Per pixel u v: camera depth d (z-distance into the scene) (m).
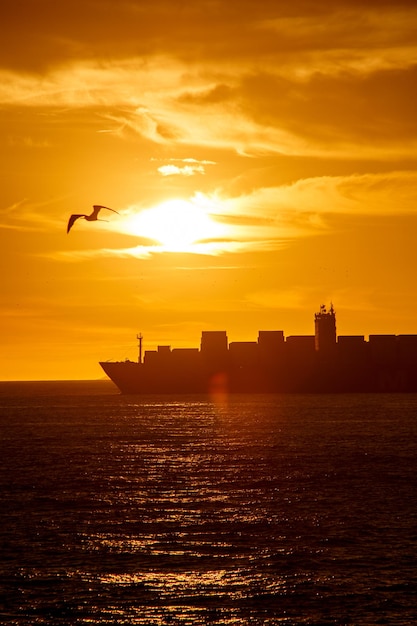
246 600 134.00
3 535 175.25
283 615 127.94
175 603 132.75
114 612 129.25
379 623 124.75
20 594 136.75
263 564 152.38
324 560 154.38
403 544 165.12
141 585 141.00
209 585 140.75
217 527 182.38
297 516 193.00
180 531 178.75
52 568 150.25
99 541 170.00
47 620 126.31
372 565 151.00
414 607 130.38
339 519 188.88
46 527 182.88
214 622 125.56
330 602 132.62
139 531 178.88
